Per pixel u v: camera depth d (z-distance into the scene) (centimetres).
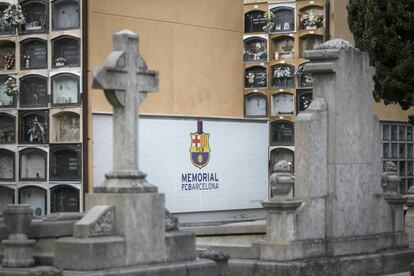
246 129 3578
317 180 1964
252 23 3931
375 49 2914
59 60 3034
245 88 3884
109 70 1470
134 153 1505
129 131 1500
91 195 1490
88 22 3025
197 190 3381
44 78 3047
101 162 3038
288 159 3766
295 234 1892
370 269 2039
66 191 3017
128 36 1501
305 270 1866
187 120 3341
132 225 1476
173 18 3428
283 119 3797
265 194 3644
